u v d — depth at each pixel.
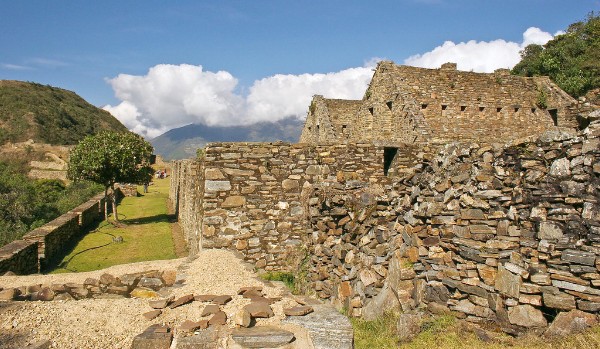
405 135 16.25
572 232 5.10
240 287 6.69
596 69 26.41
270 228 10.77
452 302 6.05
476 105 17.58
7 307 5.59
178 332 4.84
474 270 5.92
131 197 43.00
